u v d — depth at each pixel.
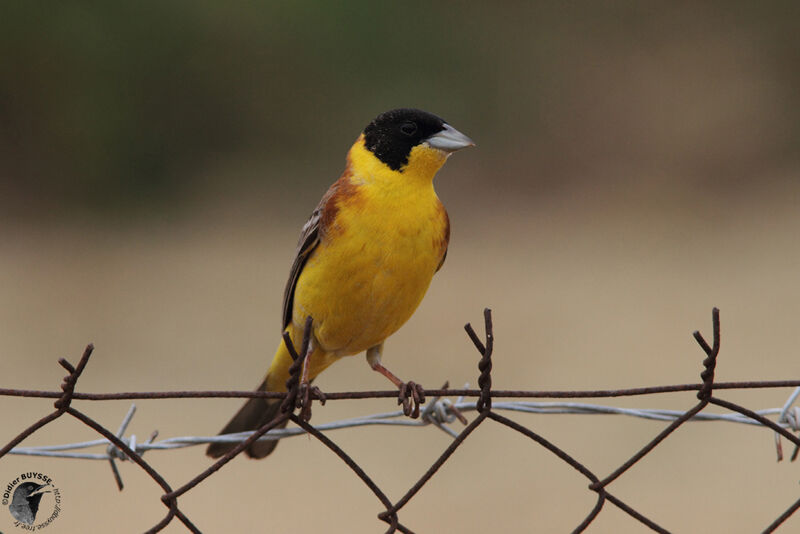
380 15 21.19
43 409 10.31
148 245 17.44
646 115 21.81
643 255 16.56
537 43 22.55
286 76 20.66
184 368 11.59
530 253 16.88
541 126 21.67
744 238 17.19
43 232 18.16
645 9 23.27
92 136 19.50
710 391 3.67
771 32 22.83
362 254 5.09
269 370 5.68
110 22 19.47
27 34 19.09
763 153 20.78
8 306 14.06
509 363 11.78
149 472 3.43
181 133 20.20
